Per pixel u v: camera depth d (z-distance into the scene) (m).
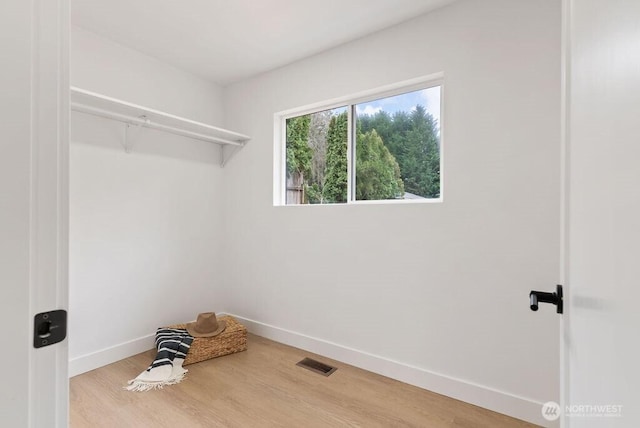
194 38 2.23
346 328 2.30
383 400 1.82
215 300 3.00
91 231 2.18
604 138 0.42
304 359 2.34
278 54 2.45
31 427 0.47
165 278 2.61
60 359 0.51
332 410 1.72
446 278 1.89
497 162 1.73
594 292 0.46
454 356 1.86
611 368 0.38
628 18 0.34
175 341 2.23
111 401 1.79
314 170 2.63
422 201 2.01
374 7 1.89
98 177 2.21
